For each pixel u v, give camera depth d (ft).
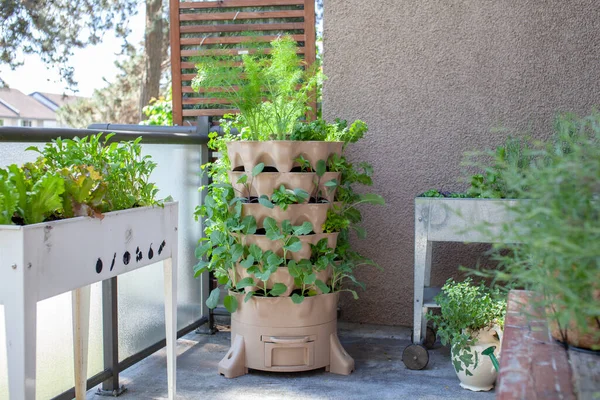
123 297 9.26
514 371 3.25
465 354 8.66
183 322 10.99
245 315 9.34
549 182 2.94
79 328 7.70
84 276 5.80
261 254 8.91
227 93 9.22
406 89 11.43
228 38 12.31
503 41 11.06
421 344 9.68
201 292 11.57
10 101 54.29
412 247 11.59
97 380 8.25
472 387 8.81
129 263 6.55
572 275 2.87
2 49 37.11
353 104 11.64
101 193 6.03
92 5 39.11
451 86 11.27
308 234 8.96
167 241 7.34
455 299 9.00
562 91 10.94
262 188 8.87
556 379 3.14
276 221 8.87
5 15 37.04
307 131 9.14
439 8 11.21
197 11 12.55
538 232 2.84
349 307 11.93
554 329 3.70
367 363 9.96
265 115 9.21
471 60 11.17
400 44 11.39
